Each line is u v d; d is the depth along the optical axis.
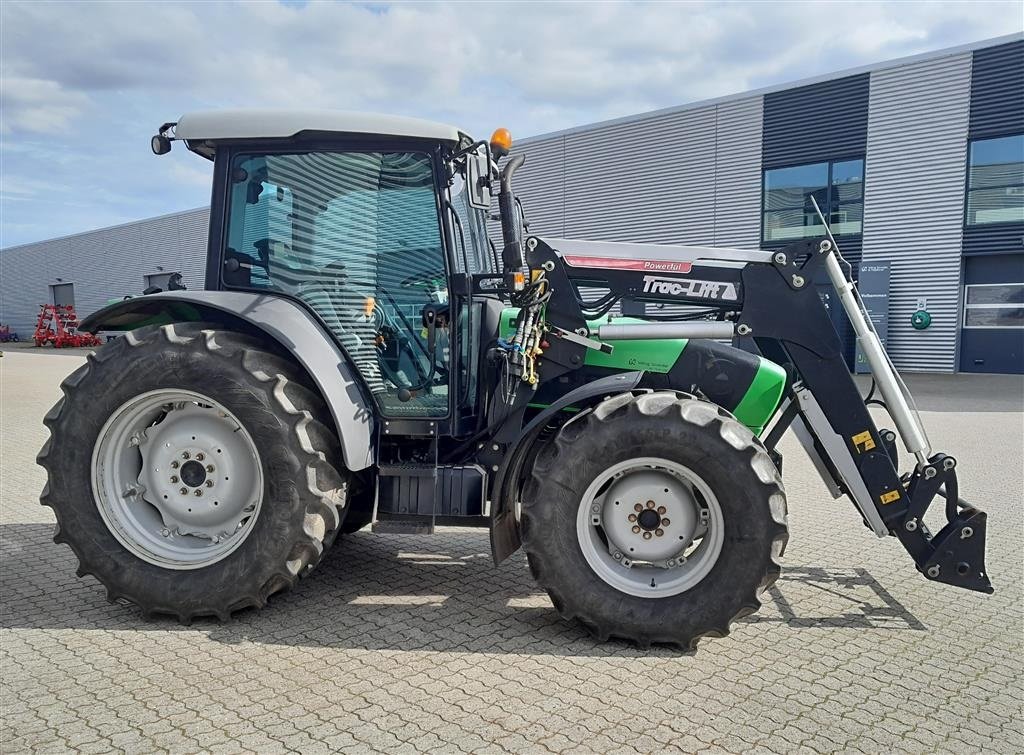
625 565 3.19
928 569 3.29
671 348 3.63
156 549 3.30
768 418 3.66
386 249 3.53
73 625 3.23
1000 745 2.35
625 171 20.05
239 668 2.83
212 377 3.17
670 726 2.44
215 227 3.58
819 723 2.47
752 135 18.27
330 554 4.30
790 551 4.48
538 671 2.83
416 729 2.39
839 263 3.53
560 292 3.46
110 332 4.06
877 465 3.33
